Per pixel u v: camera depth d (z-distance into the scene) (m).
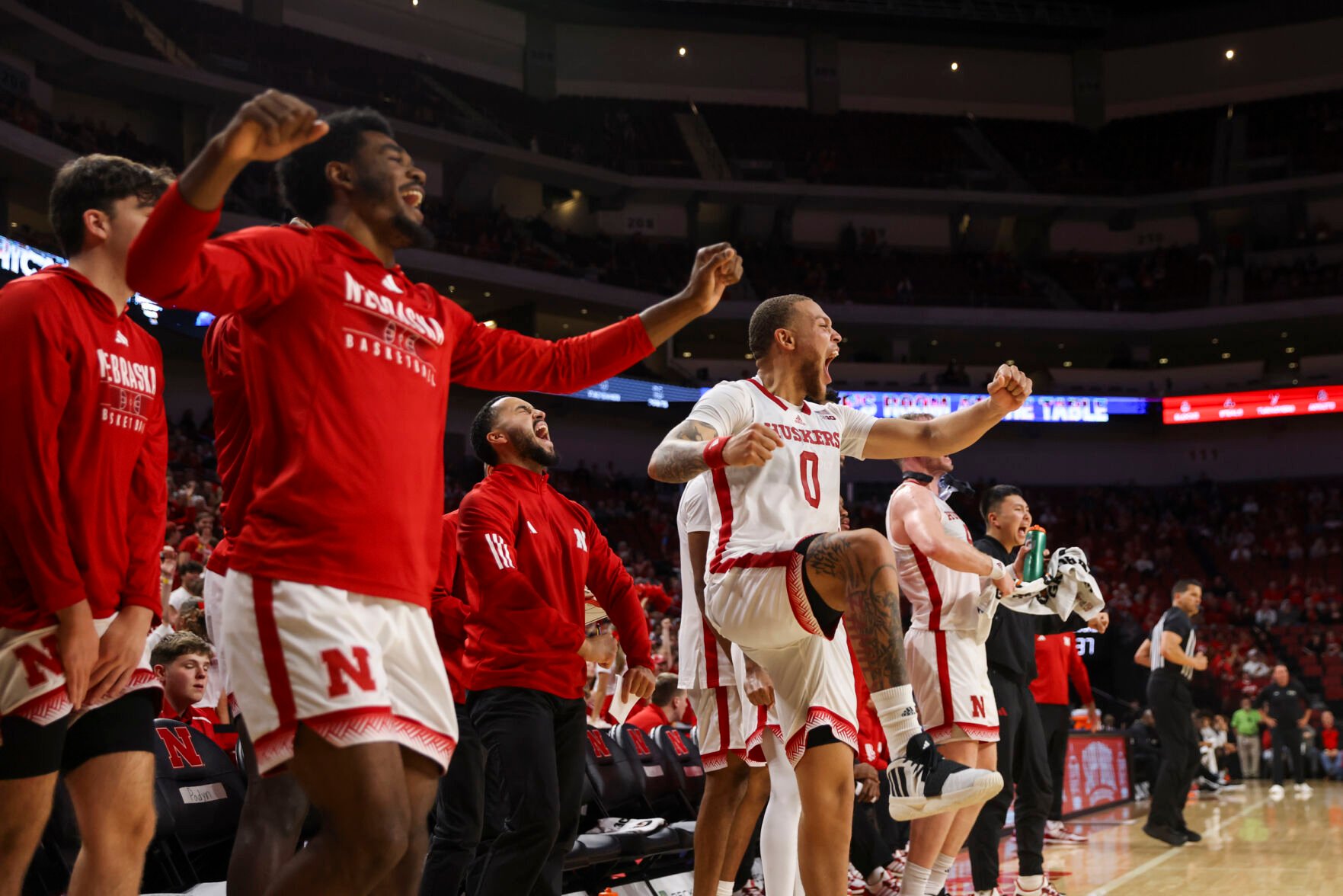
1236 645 21.31
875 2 28.42
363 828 1.93
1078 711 11.93
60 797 3.69
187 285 1.85
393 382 2.12
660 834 5.07
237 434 2.77
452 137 24.36
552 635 3.55
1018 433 28.17
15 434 2.37
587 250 26.78
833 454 3.25
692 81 29.22
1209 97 29.55
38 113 18.19
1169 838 8.10
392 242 2.28
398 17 26.31
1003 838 8.38
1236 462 27.81
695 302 2.57
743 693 4.05
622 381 25.33
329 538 1.99
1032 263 30.12
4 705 2.38
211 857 4.13
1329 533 25.34
